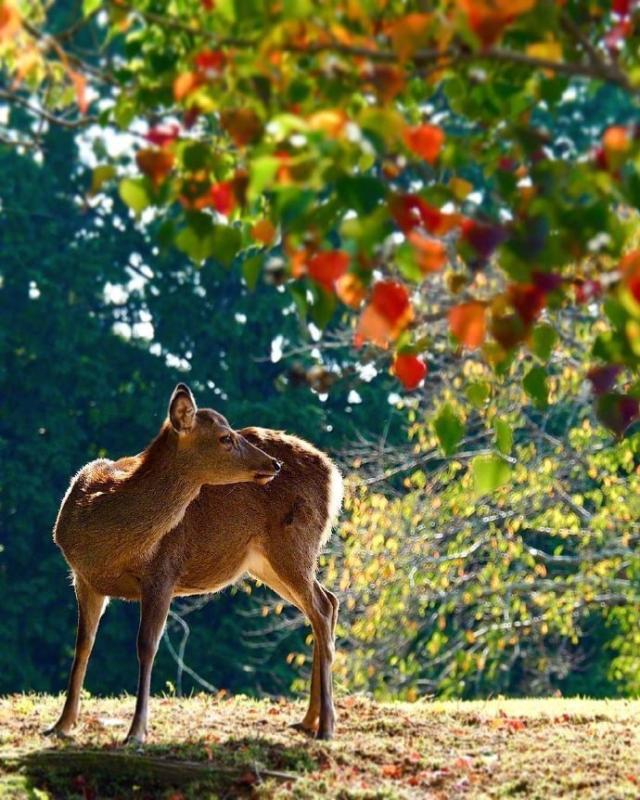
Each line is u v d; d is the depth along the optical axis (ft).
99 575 40.34
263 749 38.14
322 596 43.50
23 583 115.03
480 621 103.04
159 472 39.91
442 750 39.96
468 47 22.12
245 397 125.90
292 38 22.03
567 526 89.51
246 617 114.52
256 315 122.42
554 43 22.40
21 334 121.19
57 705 47.47
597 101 126.93
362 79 22.59
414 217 21.38
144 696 39.83
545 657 97.71
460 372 79.25
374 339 24.76
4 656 113.09
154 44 26.66
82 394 121.49
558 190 21.70
